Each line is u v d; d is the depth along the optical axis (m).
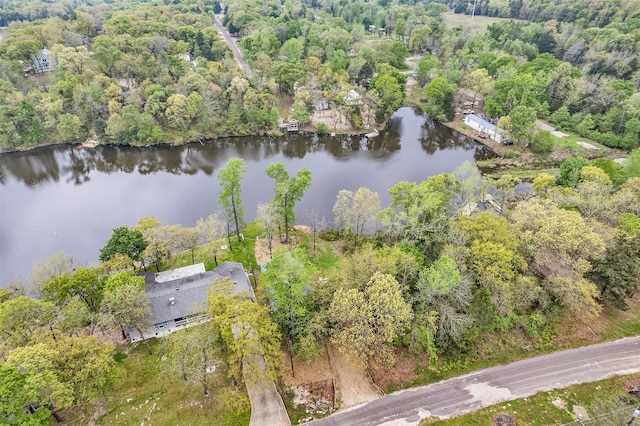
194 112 128.00
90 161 122.12
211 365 47.31
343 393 49.12
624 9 199.12
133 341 56.94
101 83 130.38
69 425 43.88
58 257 65.62
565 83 140.62
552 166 115.06
